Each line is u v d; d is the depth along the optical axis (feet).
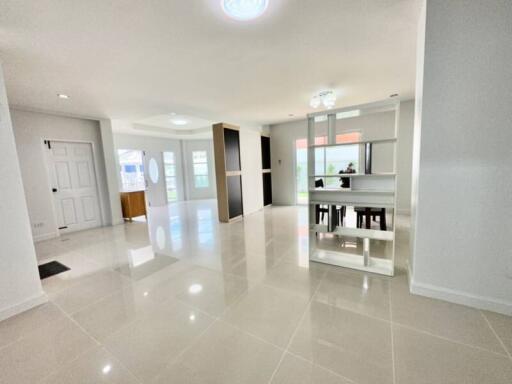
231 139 18.16
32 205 14.23
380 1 5.85
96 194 17.38
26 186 13.98
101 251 12.01
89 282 8.63
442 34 5.74
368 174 8.45
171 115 18.01
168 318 6.42
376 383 4.30
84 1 5.36
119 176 24.02
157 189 27.35
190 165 30.71
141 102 13.71
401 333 5.50
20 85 10.22
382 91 13.46
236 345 5.37
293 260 10.03
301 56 8.77
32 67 8.60
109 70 9.21
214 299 7.27
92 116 16.43
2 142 6.53
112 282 8.59
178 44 7.56
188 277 8.79
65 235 15.37
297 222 16.92
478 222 5.97
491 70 5.41
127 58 8.30
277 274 8.78
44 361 5.09
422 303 6.57
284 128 23.67
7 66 8.39
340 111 8.59
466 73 5.64
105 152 17.47
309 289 7.64
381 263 9.16
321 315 6.31
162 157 27.86
